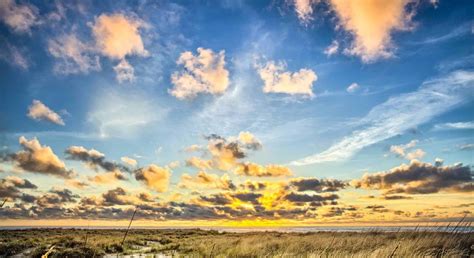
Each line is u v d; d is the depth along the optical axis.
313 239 17.22
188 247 19.92
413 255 10.22
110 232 48.72
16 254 18.09
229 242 20.98
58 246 17.94
